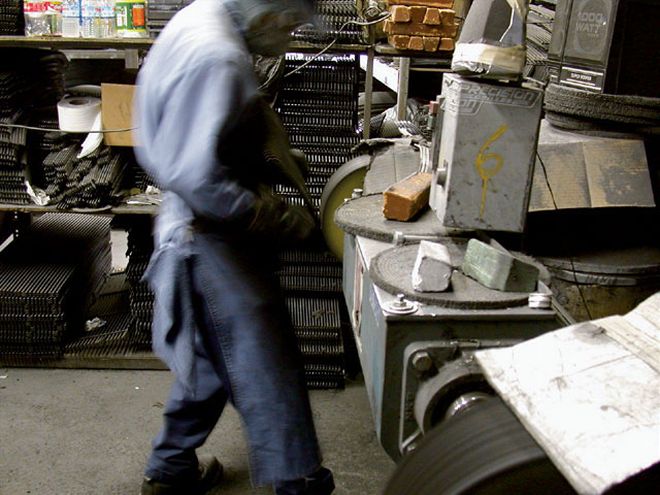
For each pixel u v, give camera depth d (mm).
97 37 2709
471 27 1843
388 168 2590
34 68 3066
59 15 2744
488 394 1592
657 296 1339
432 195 2102
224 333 1782
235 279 1757
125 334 3100
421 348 1633
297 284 2998
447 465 1269
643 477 1041
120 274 3783
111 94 2775
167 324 1787
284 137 1834
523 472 1201
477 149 1852
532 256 2281
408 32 2711
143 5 2711
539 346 1263
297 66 2936
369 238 2105
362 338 2020
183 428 2088
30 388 2830
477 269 1787
